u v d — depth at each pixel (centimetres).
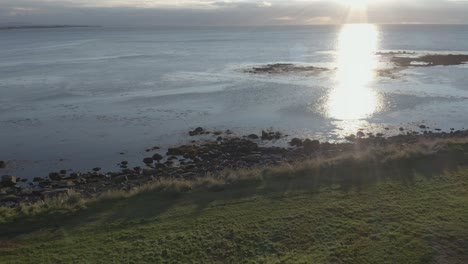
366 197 1391
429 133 2880
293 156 2408
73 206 1430
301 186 1541
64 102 3991
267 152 2531
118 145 2748
